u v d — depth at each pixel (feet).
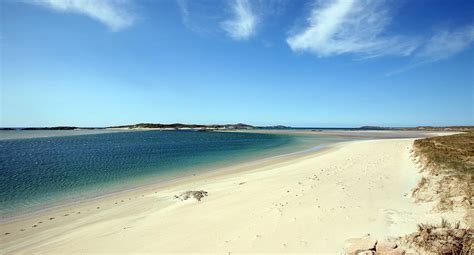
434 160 39.65
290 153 94.58
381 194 30.09
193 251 19.57
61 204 38.06
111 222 28.89
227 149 114.73
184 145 139.64
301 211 25.61
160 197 38.47
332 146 119.75
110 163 76.38
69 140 197.16
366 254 16.07
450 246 15.65
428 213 22.68
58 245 23.68
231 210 28.27
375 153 71.36
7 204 38.29
